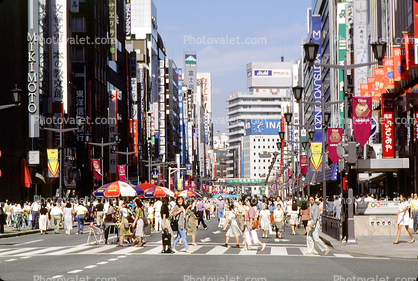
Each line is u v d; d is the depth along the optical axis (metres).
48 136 64.31
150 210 40.59
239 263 16.86
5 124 56.41
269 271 14.62
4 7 56.91
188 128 189.25
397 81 42.62
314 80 96.62
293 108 153.50
